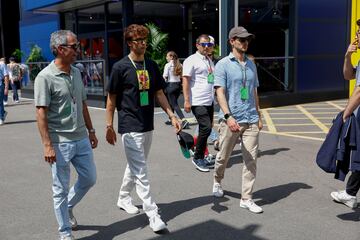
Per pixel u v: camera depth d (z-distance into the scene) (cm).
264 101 1311
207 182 571
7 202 507
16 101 1702
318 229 417
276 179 579
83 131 388
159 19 1873
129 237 406
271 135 893
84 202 499
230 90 457
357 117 428
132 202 496
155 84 428
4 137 932
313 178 582
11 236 412
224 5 1200
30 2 1894
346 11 1483
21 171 646
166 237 404
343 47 1495
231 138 472
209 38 629
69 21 1980
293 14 1370
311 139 848
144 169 422
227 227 425
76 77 381
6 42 2483
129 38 412
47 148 362
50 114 370
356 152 423
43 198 520
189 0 1688
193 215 456
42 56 2109
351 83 772
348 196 471
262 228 421
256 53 1523
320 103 1421
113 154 742
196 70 627
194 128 996
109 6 1759
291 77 1385
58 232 420
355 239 395
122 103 417
